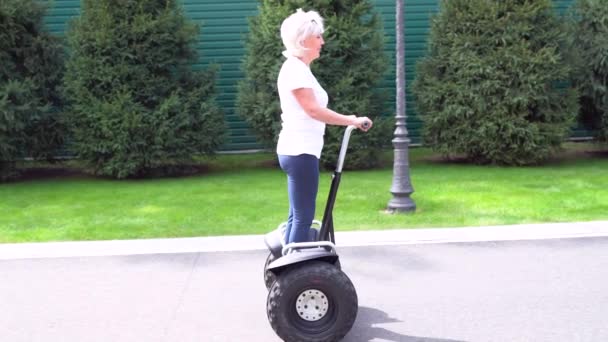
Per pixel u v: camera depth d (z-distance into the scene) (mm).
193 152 10188
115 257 5793
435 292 4758
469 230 6434
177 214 7355
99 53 9742
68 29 10383
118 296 4797
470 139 10438
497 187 8570
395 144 7242
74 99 9797
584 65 10711
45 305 4637
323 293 3729
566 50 10445
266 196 8344
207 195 8492
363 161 10406
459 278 5059
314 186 3828
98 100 9711
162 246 6102
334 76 10195
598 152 11930
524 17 10156
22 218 7273
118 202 8125
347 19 10250
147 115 9773
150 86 9938
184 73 10367
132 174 10242
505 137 10234
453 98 10414
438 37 10734
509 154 10422
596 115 11227
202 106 10102
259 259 5680
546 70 10109
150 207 7781
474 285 4891
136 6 9898
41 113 9883
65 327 4227
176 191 8852
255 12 12398
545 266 5312
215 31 12422
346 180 9422
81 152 9922
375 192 8406
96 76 9680
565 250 5754
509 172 9875
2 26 9641
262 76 10328
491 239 6156
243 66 10742
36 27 10133
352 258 5645
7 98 9531
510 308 4410
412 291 4789
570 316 4242
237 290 4883
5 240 6348
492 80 10141
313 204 3867
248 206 7730
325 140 10148
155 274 5305
